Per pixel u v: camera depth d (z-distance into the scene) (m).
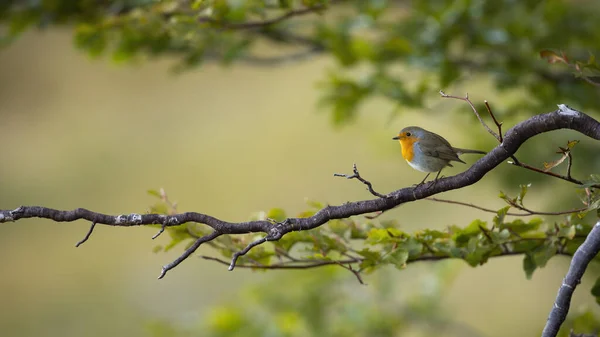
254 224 4.95
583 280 9.86
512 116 9.55
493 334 16.42
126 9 9.66
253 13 7.86
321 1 7.36
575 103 9.39
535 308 16.84
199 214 4.93
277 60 10.80
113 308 19.02
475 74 10.36
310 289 11.46
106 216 4.87
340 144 22.72
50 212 4.82
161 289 19.52
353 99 9.91
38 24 10.16
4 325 18.55
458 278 18.34
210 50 10.30
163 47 9.88
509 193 10.68
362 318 11.23
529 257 5.99
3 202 22.03
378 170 21.06
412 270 12.80
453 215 18.58
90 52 10.05
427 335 11.86
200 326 11.70
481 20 10.26
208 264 20.28
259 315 11.46
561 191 10.45
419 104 9.43
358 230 6.40
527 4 9.95
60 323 18.64
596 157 10.15
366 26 10.32
